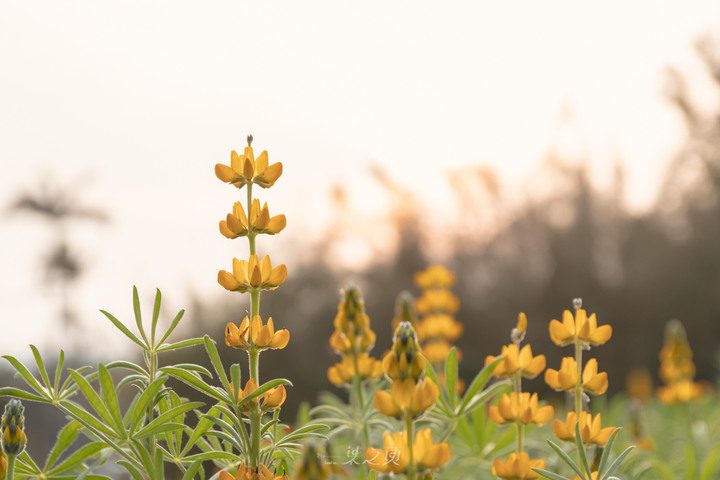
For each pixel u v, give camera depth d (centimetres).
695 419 445
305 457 154
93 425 150
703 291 2725
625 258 2812
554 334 164
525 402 162
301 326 2047
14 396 147
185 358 1183
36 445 1034
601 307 2762
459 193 2725
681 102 2831
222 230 149
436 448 121
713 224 2786
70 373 146
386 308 2559
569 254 2727
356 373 223
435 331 383
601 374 161
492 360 186
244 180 151
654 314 2739
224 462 173
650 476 259
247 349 147
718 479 256
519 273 2730
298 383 1856
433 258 2703
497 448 236
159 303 162
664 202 2919
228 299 1775
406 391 123
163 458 158
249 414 144
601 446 158
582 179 2814
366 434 221
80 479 152
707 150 2864
